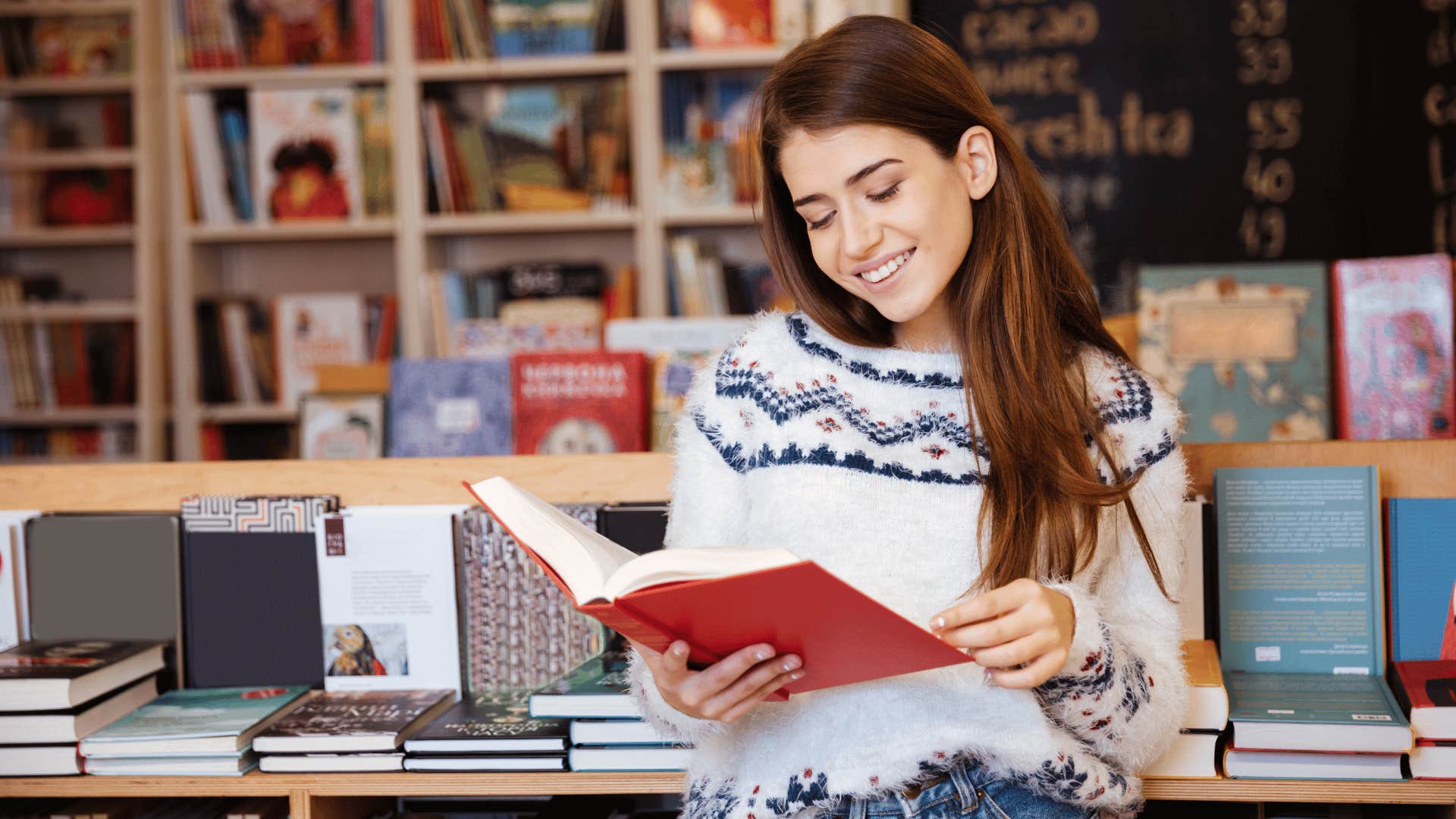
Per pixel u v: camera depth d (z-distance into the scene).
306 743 1.44
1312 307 2.31
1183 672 1.19
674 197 3.53
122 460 3.73
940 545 1.15
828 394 1.20
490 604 1.63
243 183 3.62
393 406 2.46
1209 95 3.71
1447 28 3.54
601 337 3.38
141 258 3.63
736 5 3.51
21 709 1.46
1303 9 3.66
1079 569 1.16
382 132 3.57
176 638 1.67
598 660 1.59
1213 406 2.34
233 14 3.59
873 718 1.11
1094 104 3.75
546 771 1.43
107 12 3.62
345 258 3.95
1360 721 1.29
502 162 3.57
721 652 1.03
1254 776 1.32
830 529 1.14
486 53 3.56
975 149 1.15
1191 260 3.73
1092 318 1.25
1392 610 1.49
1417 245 3.60
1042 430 1.15
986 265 1.17
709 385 1.25
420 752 1.43
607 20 3.54
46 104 3.81
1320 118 3.66
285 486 1.73
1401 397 2.15
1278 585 1.50
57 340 3.70
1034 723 1.09
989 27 3.78
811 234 1.16
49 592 1.69
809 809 1.13
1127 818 1.21
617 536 1.62
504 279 3.54
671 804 1.70
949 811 1.09
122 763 1.45
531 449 2.40
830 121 1.08
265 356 3.65
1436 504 1.48
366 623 1.63
